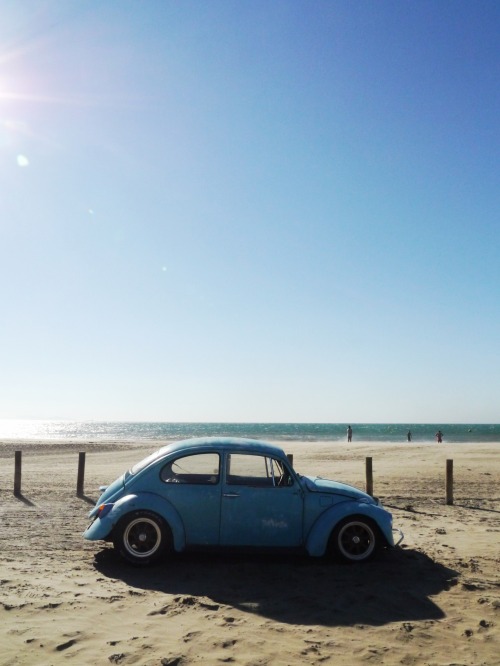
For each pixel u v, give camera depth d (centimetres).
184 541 702
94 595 583
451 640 488
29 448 3344
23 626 493
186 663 430
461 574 685
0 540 839
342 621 527
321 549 705
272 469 730
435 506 1232
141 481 720
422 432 10406
